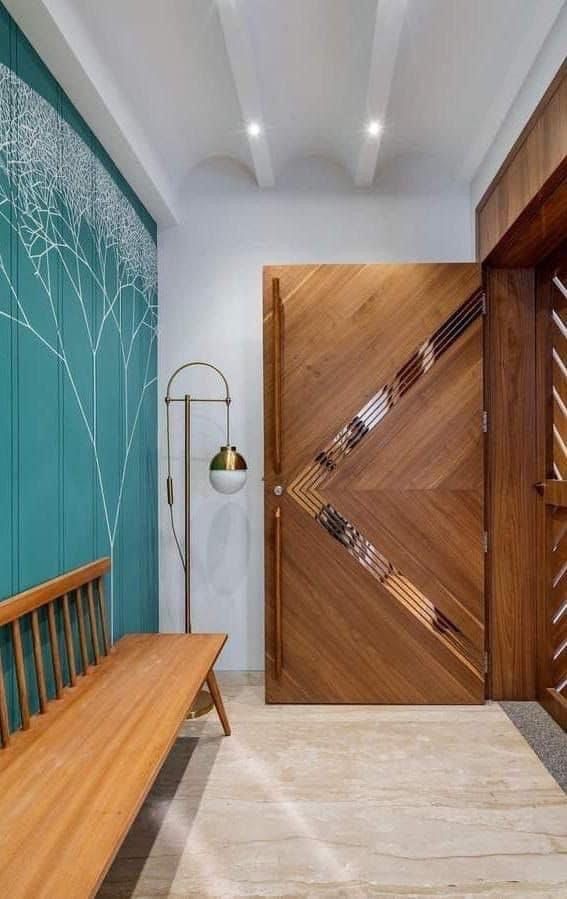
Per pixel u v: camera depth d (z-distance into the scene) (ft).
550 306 9.26
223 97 8.77
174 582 11.04
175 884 5.48
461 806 6.66
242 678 10.64
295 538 9.52
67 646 6.57
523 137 7.81
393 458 9.49
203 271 11.02
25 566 5.98
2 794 4.45
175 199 10.84
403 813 6.54
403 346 9.51
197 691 6.49
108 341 8.46
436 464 9.48
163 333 11.03
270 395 9.64
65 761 4.93
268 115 9.25
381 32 6.75
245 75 7.60
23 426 5.97
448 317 9.48
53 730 5.49
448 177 10.83
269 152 10.01
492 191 9.36
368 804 6.71
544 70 7.06
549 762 7.63
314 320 9.53
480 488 9.45
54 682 6.49
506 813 6.54
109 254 8.52
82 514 7.46
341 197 10.92
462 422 9.48
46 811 4.24
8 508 5.68
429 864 5.74
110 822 4.12
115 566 8.66
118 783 4.59
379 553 9.49
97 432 8.00
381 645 9.47
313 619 9.51
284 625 9.52
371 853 5.89
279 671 9.47
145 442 10.25
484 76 8.05
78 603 7.03
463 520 9.45
